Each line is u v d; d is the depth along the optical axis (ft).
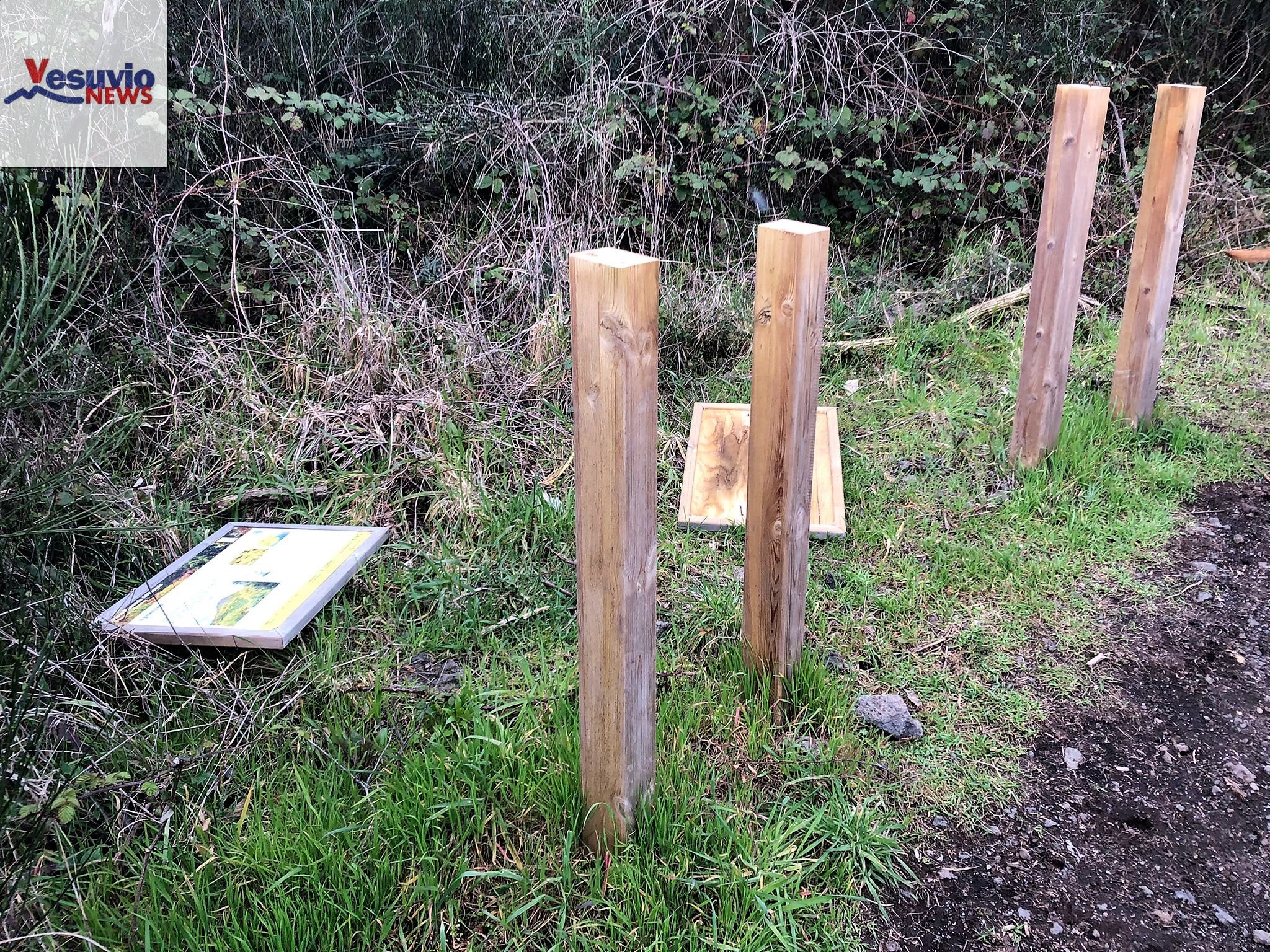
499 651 8.55
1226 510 11.19
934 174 16.07
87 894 5.90
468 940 5.90
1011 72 16.74
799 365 6.65
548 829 6.47
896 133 16.01
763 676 7.64
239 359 11.68
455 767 6.84
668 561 9.90
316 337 12.01
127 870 6.25
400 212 13.83
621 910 5.93
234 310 12.58
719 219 15.25
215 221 12.29
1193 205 17.67
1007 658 8.71
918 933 6.10
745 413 11.76
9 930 5.56
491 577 9.46
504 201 14.15
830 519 10.45
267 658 8.14
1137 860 6.73
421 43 14.34
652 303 5.04
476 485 10.59
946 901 6.34
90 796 6.59
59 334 9.42
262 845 6.19
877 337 14.62
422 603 9.27
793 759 7.24
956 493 11.22
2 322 7.77
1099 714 8.11
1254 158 19.57
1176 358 14.90
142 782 6.75
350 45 13.83
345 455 11.05
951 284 15.80
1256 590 9.73
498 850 6.43
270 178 12.73
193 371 11.34
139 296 11.61
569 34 14.97
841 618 9.12
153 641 7.89
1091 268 16.46
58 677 7.28
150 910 5.75
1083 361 14.33
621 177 14.06
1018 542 10.35
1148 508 11.02
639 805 6.27
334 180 13.58
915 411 13.00
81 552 9.07
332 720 7.54
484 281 13.56
